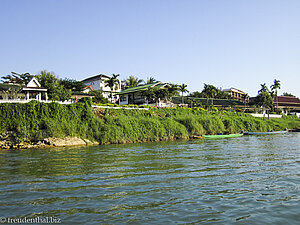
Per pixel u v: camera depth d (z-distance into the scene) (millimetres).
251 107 94062
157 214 10969
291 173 18688
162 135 48156
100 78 94688
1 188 15031
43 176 17875
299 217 10664
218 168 20406
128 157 26203
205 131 56188
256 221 10258
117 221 10289
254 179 16891
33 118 38688
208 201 12578
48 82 59750
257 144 39344
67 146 37969
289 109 106188
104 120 45531
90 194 13781
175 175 17969
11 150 33219
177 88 72625
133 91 74500
